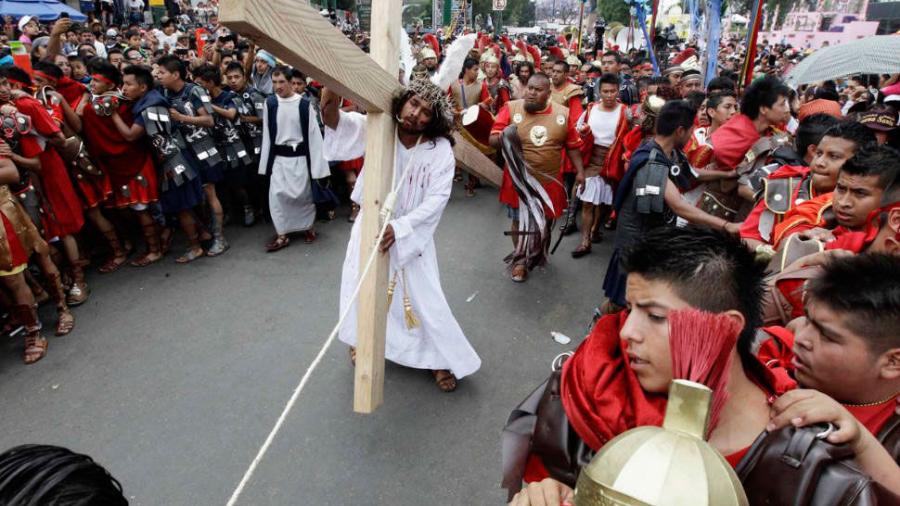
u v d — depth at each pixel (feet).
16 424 9.57
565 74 20.34
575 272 16.47
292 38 4.71
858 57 17.43
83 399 10.23
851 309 3.53
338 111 9.02
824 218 7.36
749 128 11.93
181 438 9.29
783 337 4.65
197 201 15.90
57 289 12.19
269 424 9.64
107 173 14.78
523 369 11.55
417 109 7.45
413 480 8.57
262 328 12.69
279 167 16.55
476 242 18.45
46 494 2.37
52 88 13.67
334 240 18.16
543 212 14.44
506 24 238.27
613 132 16.83
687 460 2.04
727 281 2.91
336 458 8.95
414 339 10.33
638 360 3.00
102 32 38.88
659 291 2.93
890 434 3.83
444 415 10.02
